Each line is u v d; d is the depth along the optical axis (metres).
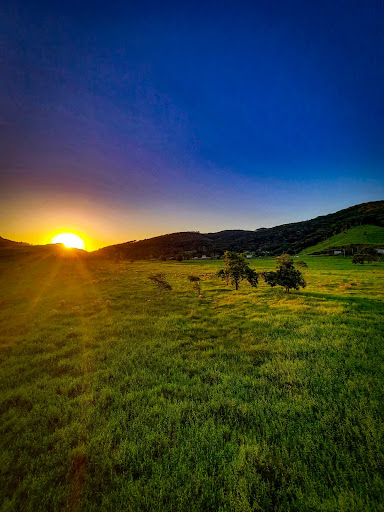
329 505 4.03
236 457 5.06
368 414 5.98
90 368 9.45
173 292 26.95
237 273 27.03
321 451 5.11
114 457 5.07
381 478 4.51
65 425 6.20
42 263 61.41
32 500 4.23
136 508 4.07
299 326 13.90
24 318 17.14
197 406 6.82
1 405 7.14
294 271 24.12
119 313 17.95
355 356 9.63
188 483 4.53
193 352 10.87
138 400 7.15
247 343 11.85
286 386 7.75
